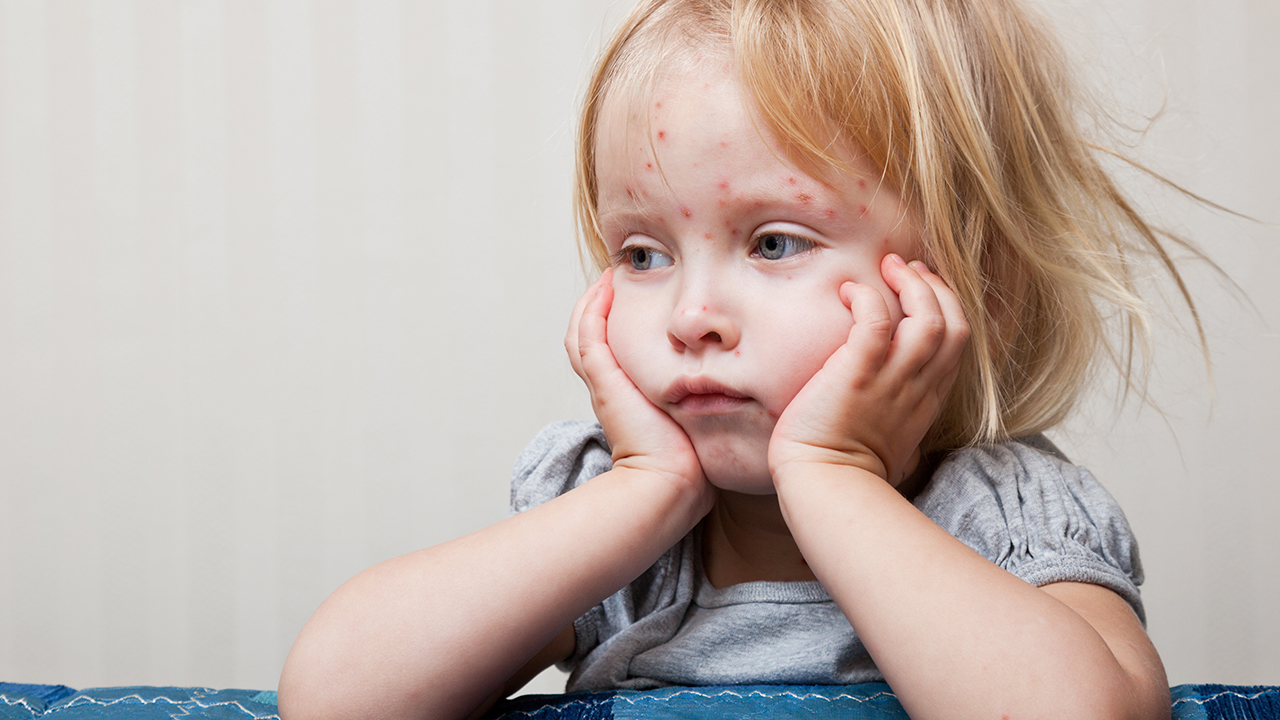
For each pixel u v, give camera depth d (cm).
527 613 59
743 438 63
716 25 63
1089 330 80
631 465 66
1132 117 136
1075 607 57
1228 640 152
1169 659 153
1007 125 74
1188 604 152
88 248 175
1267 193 145
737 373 61
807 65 62
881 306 61
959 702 48
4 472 176
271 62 170
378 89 169
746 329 62
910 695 50
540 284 166
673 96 62
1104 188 86
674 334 62
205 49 172
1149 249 93
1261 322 146
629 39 71
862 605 53
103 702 67
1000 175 71
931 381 63
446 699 58
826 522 56
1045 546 63
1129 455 150
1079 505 67
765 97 60
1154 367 129
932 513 68
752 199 60
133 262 174
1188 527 151
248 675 171
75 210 175
